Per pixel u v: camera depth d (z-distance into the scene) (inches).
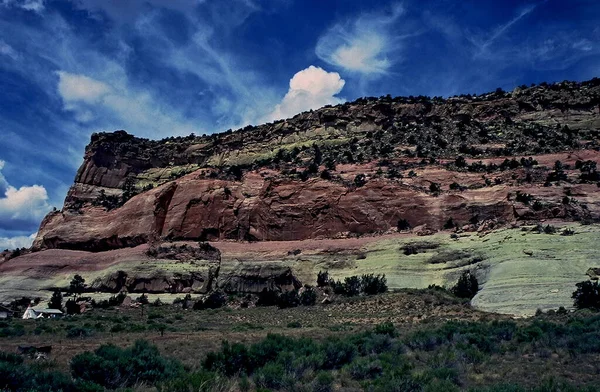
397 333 1419.8
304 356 976.3
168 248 3750.0
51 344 1476.4
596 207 3095.5
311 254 3356.3
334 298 2691.9
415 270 2888.8
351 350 1054.4
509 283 2256.4
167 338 1612.9
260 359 979.3
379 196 3663.9
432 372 846.5
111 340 1581.0
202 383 756.0
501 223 3051.2
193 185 4308.6
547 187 3346.5
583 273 2242.9
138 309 2903.5
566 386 760.3
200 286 3321.9
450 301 2340.1
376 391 757.3
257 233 3902.6
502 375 893.2
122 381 852.0
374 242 3277.6
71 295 3617.1
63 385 762.8
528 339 1212.5
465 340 1184.8
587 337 1146.0
